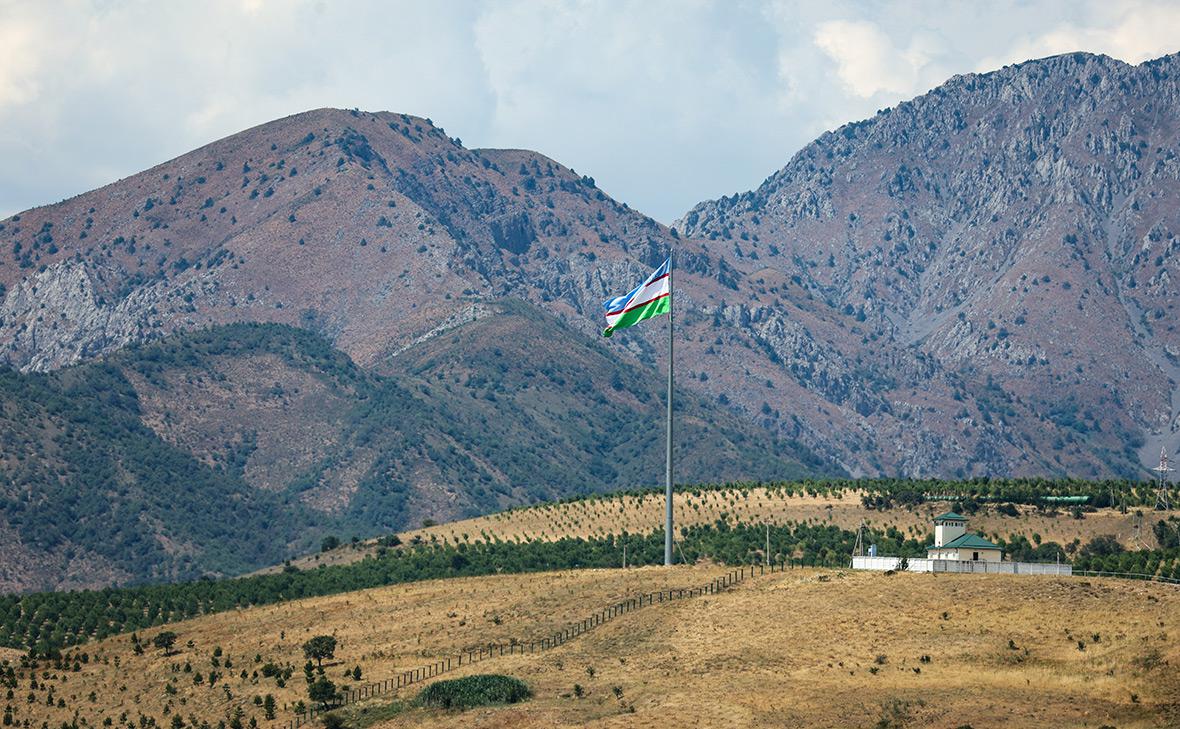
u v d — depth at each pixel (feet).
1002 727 613.11
